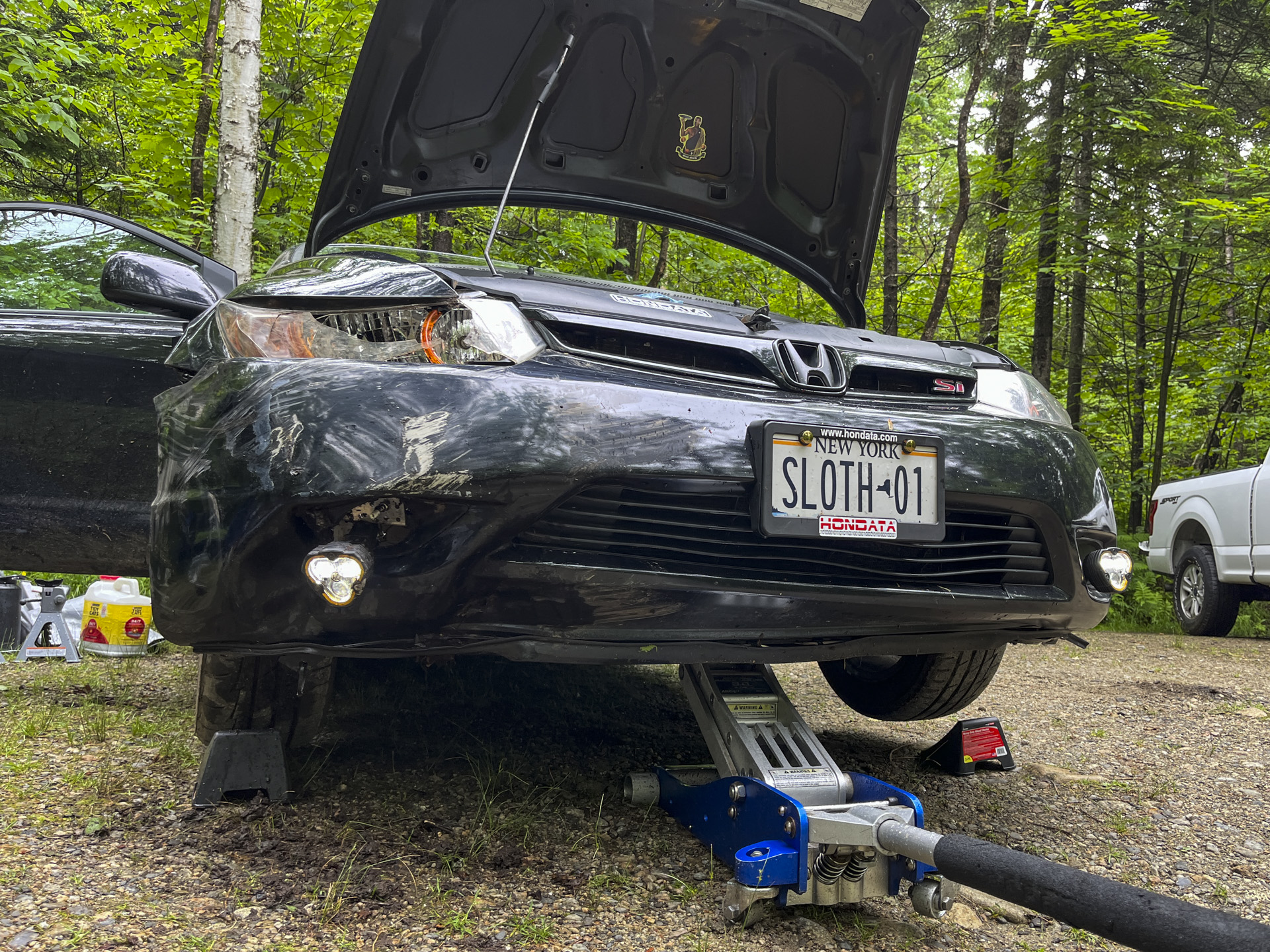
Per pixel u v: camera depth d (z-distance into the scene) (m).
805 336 2.16
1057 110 8.86
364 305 1.78
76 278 2.76
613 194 3.11
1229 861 2.14
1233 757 3.03
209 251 6.76
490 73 2.69
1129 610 7.76
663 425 1.75
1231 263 10.80
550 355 1.79
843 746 2.98
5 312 2.70
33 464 2.58
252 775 2.09
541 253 7.02
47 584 3.81
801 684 3.88
